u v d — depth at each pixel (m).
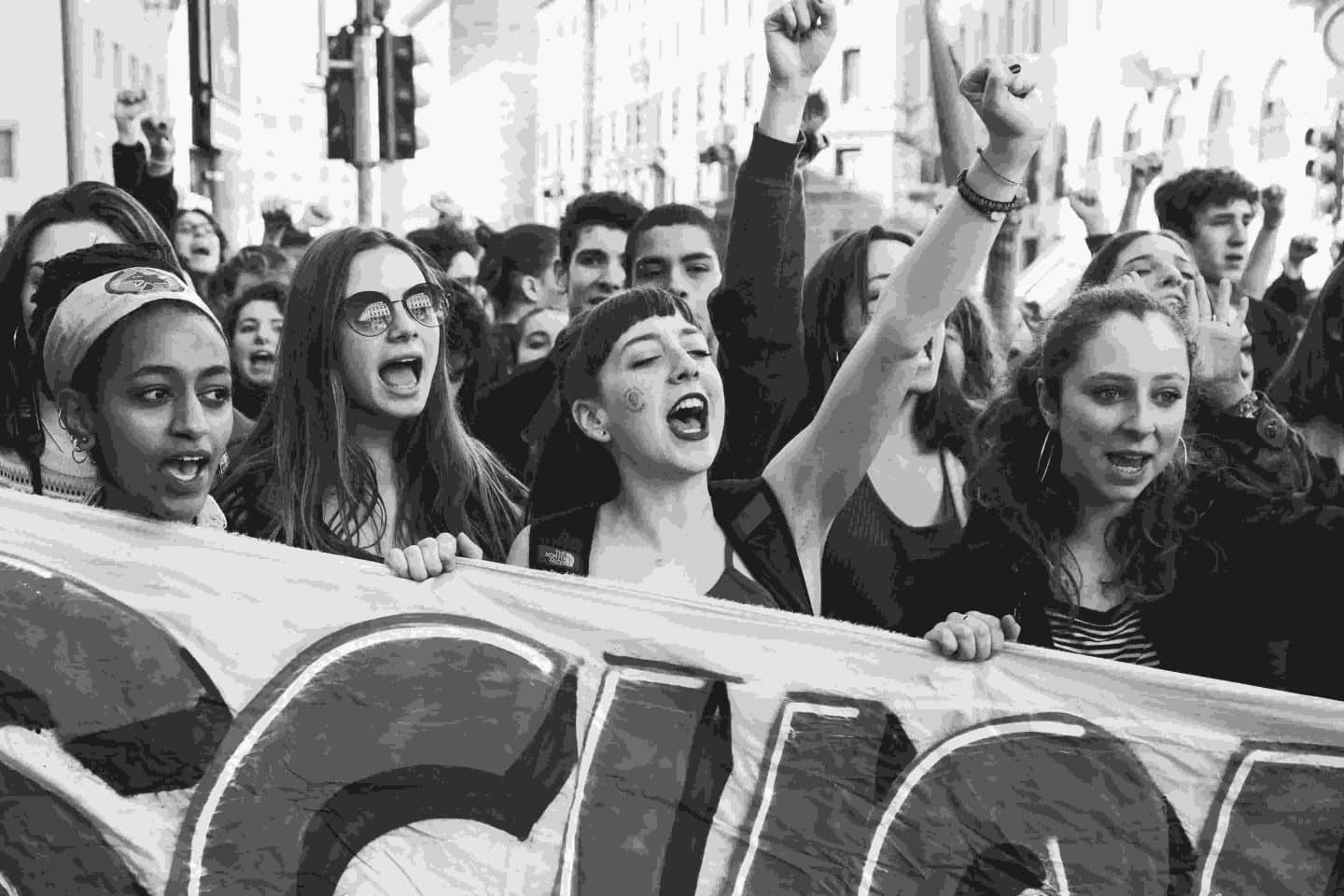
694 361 3.89
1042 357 4.05
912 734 3.77
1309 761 3.76
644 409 3.85
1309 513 4.09
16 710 3.56
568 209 5.86
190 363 3.67
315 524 3.99
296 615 3.67
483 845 3.68
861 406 3.98
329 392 4.04
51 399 3.77
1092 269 5.47
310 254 4.09
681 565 3.91
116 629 3.61
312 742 3.64
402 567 3.72
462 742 3.69
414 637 3.71
